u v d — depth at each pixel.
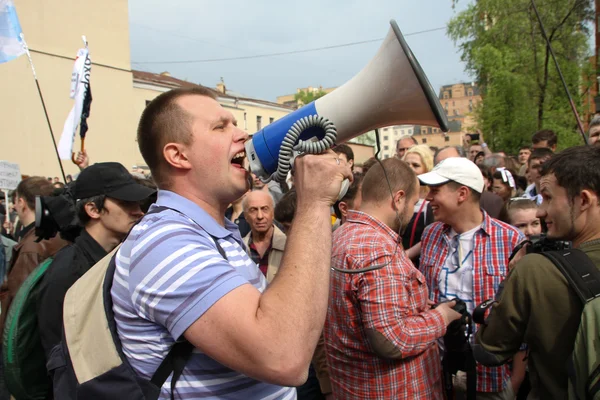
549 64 16.56
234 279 1.04
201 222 1.18
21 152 12.87
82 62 3.81
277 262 3.31
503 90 17.36
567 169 1.54
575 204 1.53
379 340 1.83
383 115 1.36
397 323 1.85
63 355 1.29
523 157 6.07
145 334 1.10
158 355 1.10
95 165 2.22
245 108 31.27
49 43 13.55
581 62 17.09
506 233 2.38
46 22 13.49
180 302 1.01
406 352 1.84
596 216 1.52
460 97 82.06
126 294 1.12
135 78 20.47
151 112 1.25
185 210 1.19
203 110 1.23
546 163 1.65
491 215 3.92
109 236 2.20
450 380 2.21
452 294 2.46
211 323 0.99
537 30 16.41
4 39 4.27
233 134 1.26
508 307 1.63
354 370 2.01
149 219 1.17
